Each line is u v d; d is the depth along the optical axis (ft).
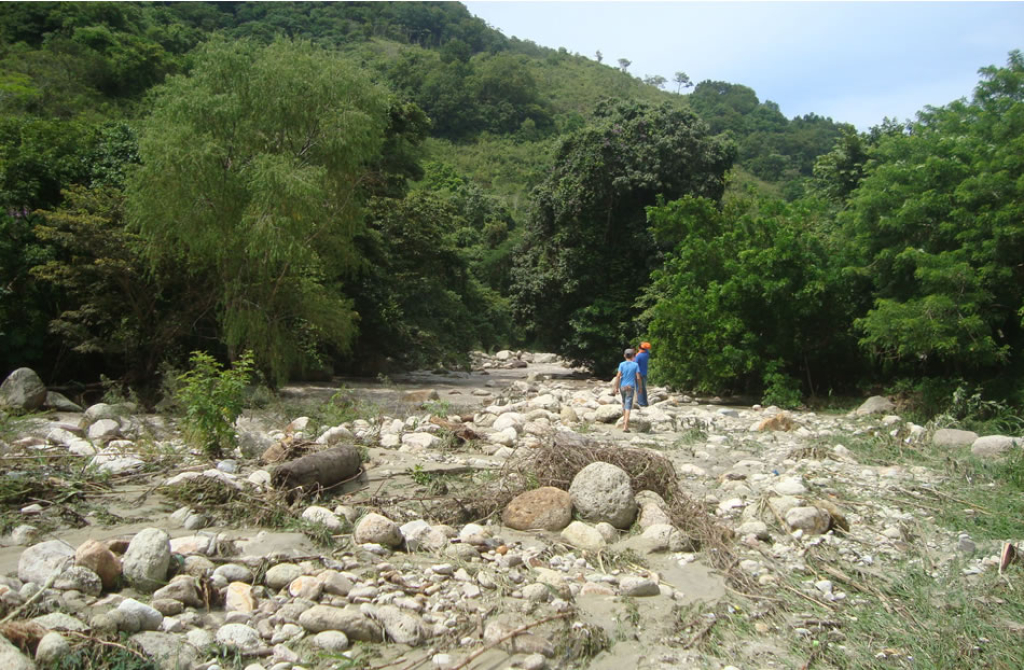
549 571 21.68
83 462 30.32
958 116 62.64
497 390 82.94
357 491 28.96
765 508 28.63
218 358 69.92
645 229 100.68
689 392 73.97
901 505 30.78
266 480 27.61
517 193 254.06
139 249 61.00
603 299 101.30
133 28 174.19
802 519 26.86
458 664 16.44
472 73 345.31
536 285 105.09
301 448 32.09
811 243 67.72
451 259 107.55
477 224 202.49
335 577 19.38
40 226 59.67
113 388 55.36
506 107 331.16
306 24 358.02
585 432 45.60
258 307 64.23
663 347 71.05
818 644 18.31
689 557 23.98
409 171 112.27
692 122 104.99
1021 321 52.42
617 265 103.40
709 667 17.16
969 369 59.06
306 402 60.39
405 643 17.22
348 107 65.46
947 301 53.93
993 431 48.70
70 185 66.13
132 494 27.07
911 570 23.31
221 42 64.90
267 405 51.96
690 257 72.18
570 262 102.83
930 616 19.99
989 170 56.39
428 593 19.77
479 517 27.20
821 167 98.84
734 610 20.26
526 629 17.85
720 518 28.32
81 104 123.95
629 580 21.08
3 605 16.31
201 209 59.72
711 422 51.72
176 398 39.01
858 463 39.04
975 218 55.31
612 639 18.28
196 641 16.28
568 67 459.32
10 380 50.08
